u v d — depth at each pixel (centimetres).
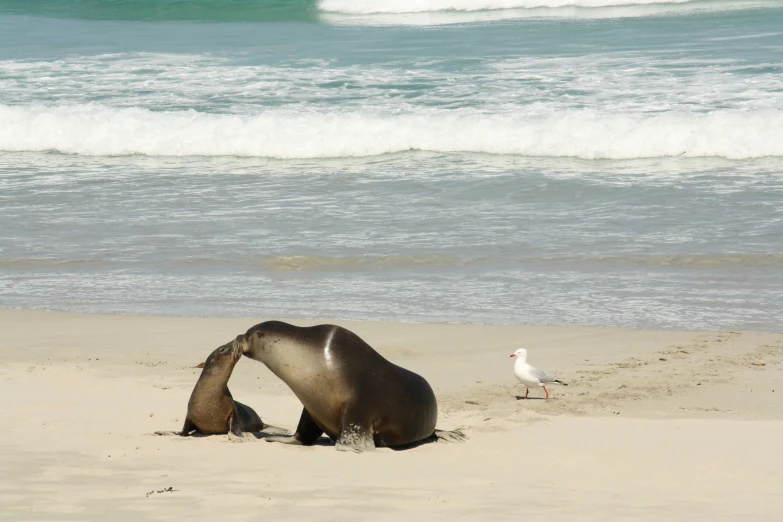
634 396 3266
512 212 6388
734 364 3681
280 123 8575
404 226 6103
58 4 15038
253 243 5791
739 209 6303
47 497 1962
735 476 2280
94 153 8588
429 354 3875
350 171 7706
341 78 9956
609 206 6481
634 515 1888
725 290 4809
